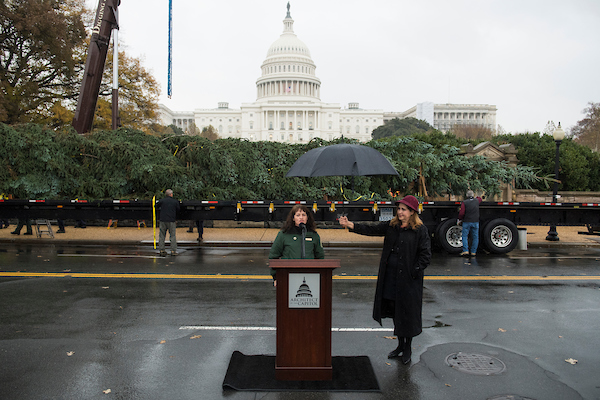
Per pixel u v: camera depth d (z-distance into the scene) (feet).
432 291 24.75
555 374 13.91
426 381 13.33
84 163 42.16
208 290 24.43
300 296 12.87
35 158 40.19
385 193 50.98
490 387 12.97
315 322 12.93
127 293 23.56
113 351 15.49
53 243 42.70
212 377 13.47
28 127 41.06
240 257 35.73
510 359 15.05
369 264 33.17
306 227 15.40
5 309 20.42
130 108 107.55
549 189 74.69
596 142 189.78
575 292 24.67
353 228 15.42
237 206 38.32
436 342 16.66
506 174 56.65
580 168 75.25
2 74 86.58
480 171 55.77
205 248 40.88
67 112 93.09
